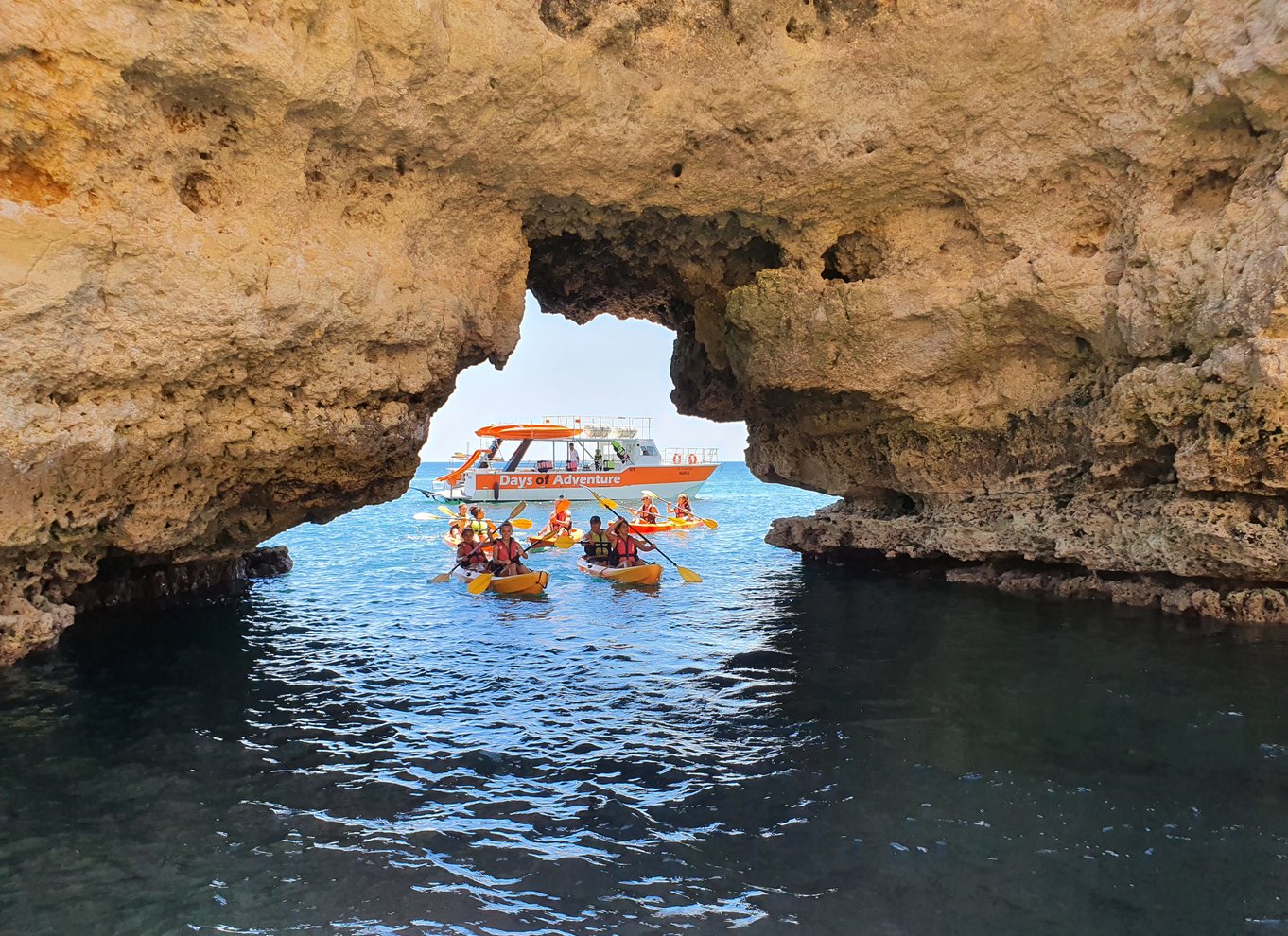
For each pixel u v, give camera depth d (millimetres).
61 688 6984
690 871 4176
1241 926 3654
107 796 4973
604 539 14242
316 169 7223
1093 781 5031
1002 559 10969
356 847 4414
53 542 7020
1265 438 7289
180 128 6324
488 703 6750
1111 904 3828
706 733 6035
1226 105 7645
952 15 8008
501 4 7207
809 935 3652
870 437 11695
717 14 8172
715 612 10445
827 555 14625
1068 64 8070
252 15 6125
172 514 7676
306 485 8688
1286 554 7617
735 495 45906
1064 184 8750
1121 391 8461
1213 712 6016
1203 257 7773
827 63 8320
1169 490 8680
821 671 7465
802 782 5148
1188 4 7523
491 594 12000
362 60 6797
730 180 8922
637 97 8172
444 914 3818
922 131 8570
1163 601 8914
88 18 5461
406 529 24484
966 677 7059
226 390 7199
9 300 5516
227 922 3746
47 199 5773
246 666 7809
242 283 6547
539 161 8172
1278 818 4547
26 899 3902
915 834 4477
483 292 8883
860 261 9953
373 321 7434
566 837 4531
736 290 10445
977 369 10039
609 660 8094
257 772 5344
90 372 6102
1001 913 3775
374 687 7188
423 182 7895
